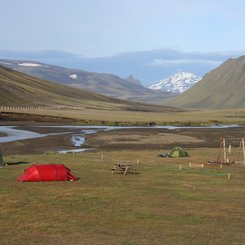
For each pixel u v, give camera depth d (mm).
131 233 24109
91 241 22391
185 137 98562
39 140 85125
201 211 29500
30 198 31938
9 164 48875
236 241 22750
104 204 30844
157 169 47750
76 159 55281
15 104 197000
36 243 21938
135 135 99750
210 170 48000
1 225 25234
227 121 165625
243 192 36312
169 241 22500
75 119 143000
